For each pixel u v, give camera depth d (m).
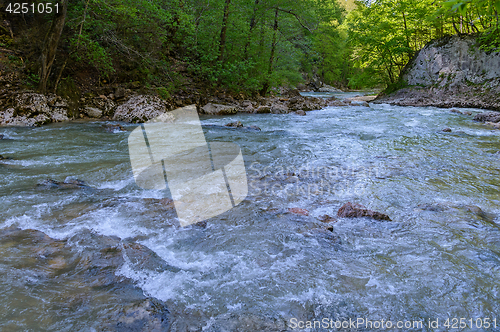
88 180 4.50
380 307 2.11
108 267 2.46
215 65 15.05
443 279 2.40
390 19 23.44
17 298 2.05
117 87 11.91
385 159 6.18
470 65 19.03
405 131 9.52
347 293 2.25
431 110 15.91
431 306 2.12
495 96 16.77
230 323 1.94
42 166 5.07
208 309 2.07
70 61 11.49
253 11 16.88
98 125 9.26
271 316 2.02
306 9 17.67
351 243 2.97
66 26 11.40
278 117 12.88
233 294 2.22
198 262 2.61
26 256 2.54
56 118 9.59
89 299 2.10
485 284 2.34
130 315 1.95
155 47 14.38
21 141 6.83
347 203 3.69
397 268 2.56
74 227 3.08
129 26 12.42
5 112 8.84
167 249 2.79
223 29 15.52
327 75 44.47
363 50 24.91
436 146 7.40
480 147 7.29
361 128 10.09
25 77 10.07
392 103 19.95
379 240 3.03
